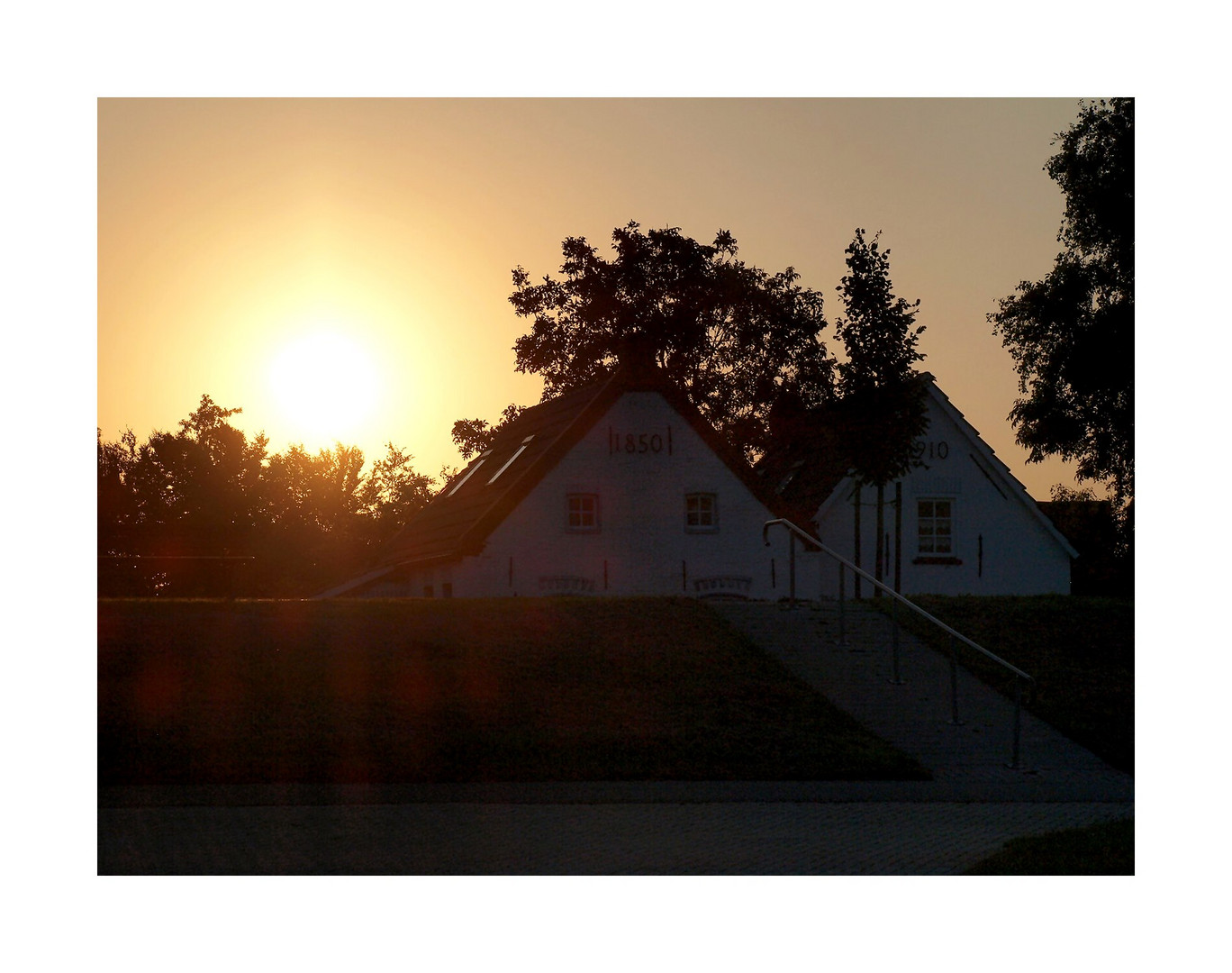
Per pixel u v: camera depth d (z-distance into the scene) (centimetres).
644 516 3250
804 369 4884
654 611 2152
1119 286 4497
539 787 1525
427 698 1767
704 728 1744
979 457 3709
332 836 1234
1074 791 1578
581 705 1786
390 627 1975
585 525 3219
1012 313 4619
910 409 2948
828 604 2341
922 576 3647
